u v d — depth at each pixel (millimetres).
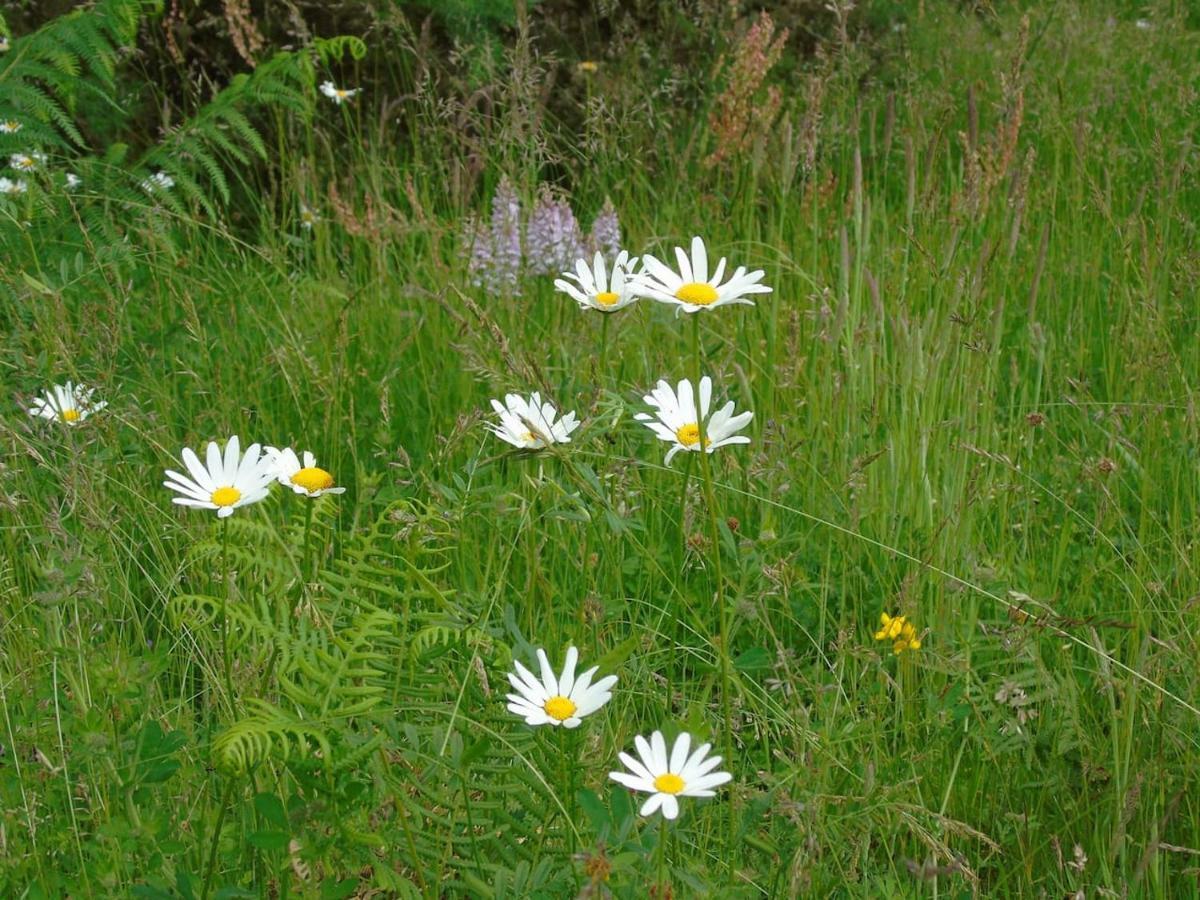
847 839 710
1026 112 1730
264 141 1679
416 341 1193
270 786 677
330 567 794
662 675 867
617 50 1743
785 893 662
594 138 1482
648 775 544
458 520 750
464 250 1288
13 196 1294
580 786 651
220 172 1354
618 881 589
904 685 798
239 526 667
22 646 771
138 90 1663
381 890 639
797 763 710
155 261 1298
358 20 1715
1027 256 1347
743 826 651
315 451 1068
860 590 919
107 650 742
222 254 1477
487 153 1424
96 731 654
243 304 1253
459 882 612
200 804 680
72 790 679
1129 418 1057
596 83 1671
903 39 1894
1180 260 1181
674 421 660
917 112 1596
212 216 1341
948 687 791
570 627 805
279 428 1105
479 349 1072
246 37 1683
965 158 1316
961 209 1195
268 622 635
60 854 649
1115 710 757
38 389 1025
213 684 742
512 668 650
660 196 1517
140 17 1423
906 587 804
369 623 623
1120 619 873
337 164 1687
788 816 674
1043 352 1093
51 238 1255
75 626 788
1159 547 924
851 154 1611
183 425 1098
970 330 1030
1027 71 1707
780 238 1315
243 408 1095
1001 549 921
